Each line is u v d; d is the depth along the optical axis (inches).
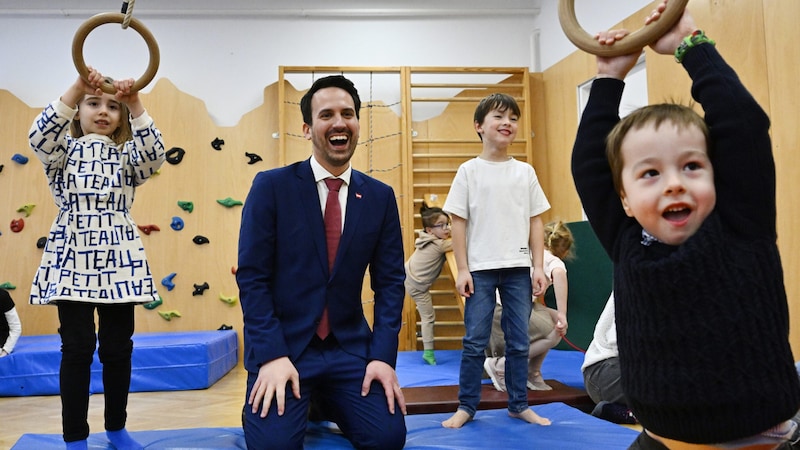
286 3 172.4
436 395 91.0
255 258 61.9
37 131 62.8
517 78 173.8
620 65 38.8
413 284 136.7
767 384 30.4
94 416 92.4
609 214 36.6
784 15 93.0
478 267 76.4
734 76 33.6
